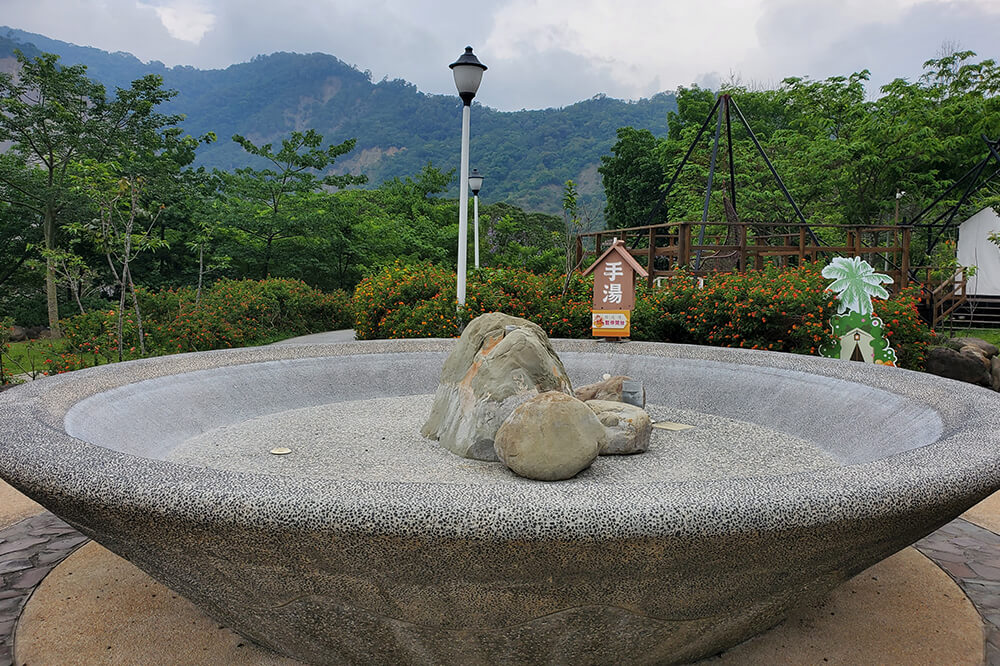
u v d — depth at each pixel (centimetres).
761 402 374
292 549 146
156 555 169
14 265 1800
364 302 912
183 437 331
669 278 836
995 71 1825
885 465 162
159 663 206
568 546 137
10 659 210
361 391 432
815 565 161
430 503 139
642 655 178
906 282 1063
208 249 1612
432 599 154
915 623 232
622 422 301
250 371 400
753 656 210
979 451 172
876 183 1803
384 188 2728
